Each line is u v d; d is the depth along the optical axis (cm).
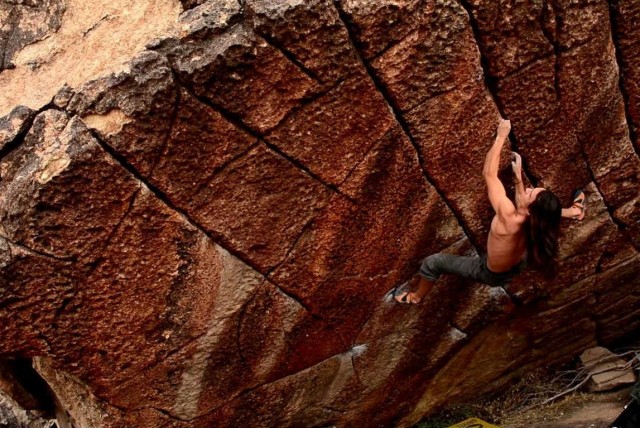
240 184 388
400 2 354
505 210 411
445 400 661
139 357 426
